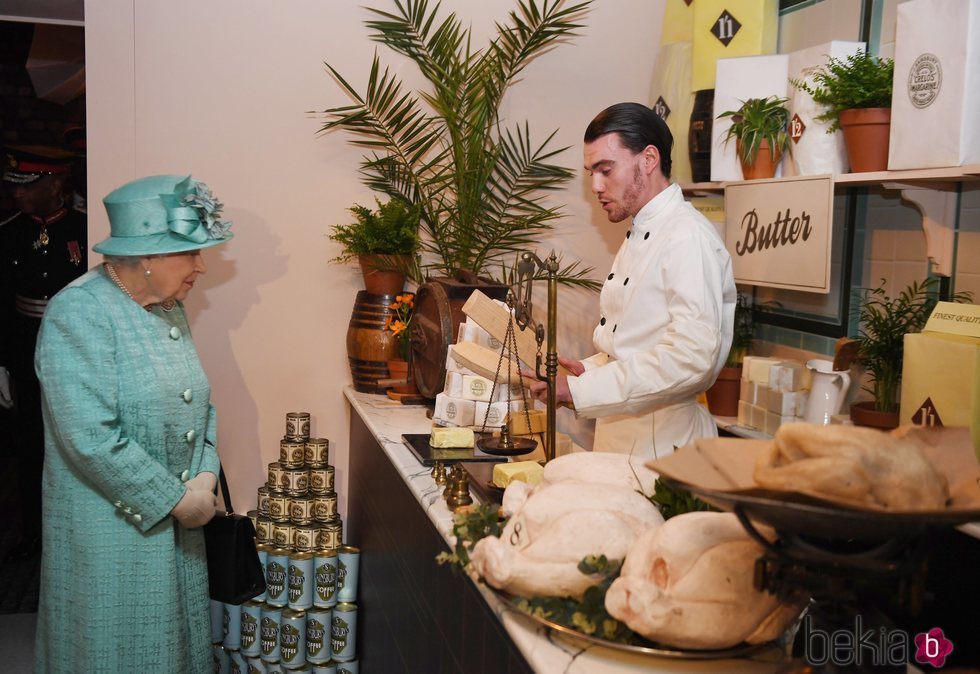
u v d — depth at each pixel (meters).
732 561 1.24
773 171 2.88
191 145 3.57
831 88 2.51
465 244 3.70
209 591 2.81
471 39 3.79
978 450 1.98
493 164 3.71
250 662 3.46
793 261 2.67
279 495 3.46
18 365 4.28
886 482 1.03
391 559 2.79
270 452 3.76
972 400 1.97
